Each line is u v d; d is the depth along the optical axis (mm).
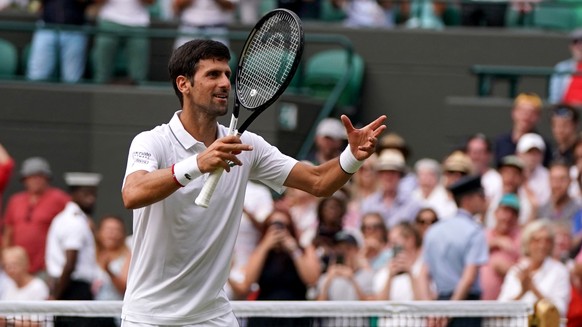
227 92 15305
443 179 32250
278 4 43969
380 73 42250
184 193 15328
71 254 28844
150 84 40031
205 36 38688
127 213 38062
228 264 15922
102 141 38500
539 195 32562
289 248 26375
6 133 38844
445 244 26719
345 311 19125
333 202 27672
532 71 39219
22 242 31938
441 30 42250
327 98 40719
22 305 18172
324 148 34688
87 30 39062
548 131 38719
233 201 15711
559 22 44750
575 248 29047
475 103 39812
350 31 42469
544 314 19391
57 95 38625
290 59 15375
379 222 27938
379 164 31438
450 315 19422
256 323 19484
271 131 37312
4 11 42719
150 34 38719
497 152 34688
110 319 19031
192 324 15805
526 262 26766
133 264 15883
